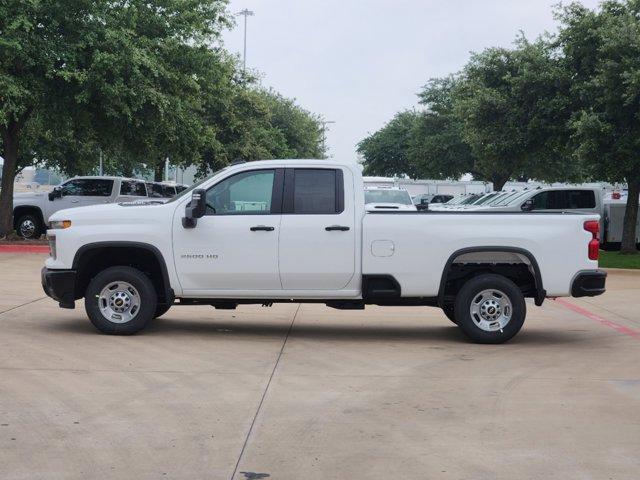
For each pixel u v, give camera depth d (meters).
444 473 5.24
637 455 5.69
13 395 7.03
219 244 10.02
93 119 24.14
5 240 23.78
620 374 8.45
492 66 26.03
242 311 12.88
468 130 27.83
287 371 8.28
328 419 6.50
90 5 22.64
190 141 26.92
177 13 25.84
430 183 57.53
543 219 10.10
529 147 25.67
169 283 10.09
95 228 10.07
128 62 22.56
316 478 5.12
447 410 6.84
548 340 10.66
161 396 7.12
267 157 45.84
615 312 13.61
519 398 7.30
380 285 10.10
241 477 5.11
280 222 10.01
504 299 10.16
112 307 10.15
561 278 10.10
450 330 11.44
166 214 10.10
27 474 5.09
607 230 25.48
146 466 5.29
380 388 7.61
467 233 10.03
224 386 7.55
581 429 6.32
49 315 11.64
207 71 26.30
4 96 21.61
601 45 22.91
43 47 21.98
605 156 21.92
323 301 10.28
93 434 5.96
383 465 5.39
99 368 8.19
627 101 20.69
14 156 24.36
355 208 10.07
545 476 5.21
